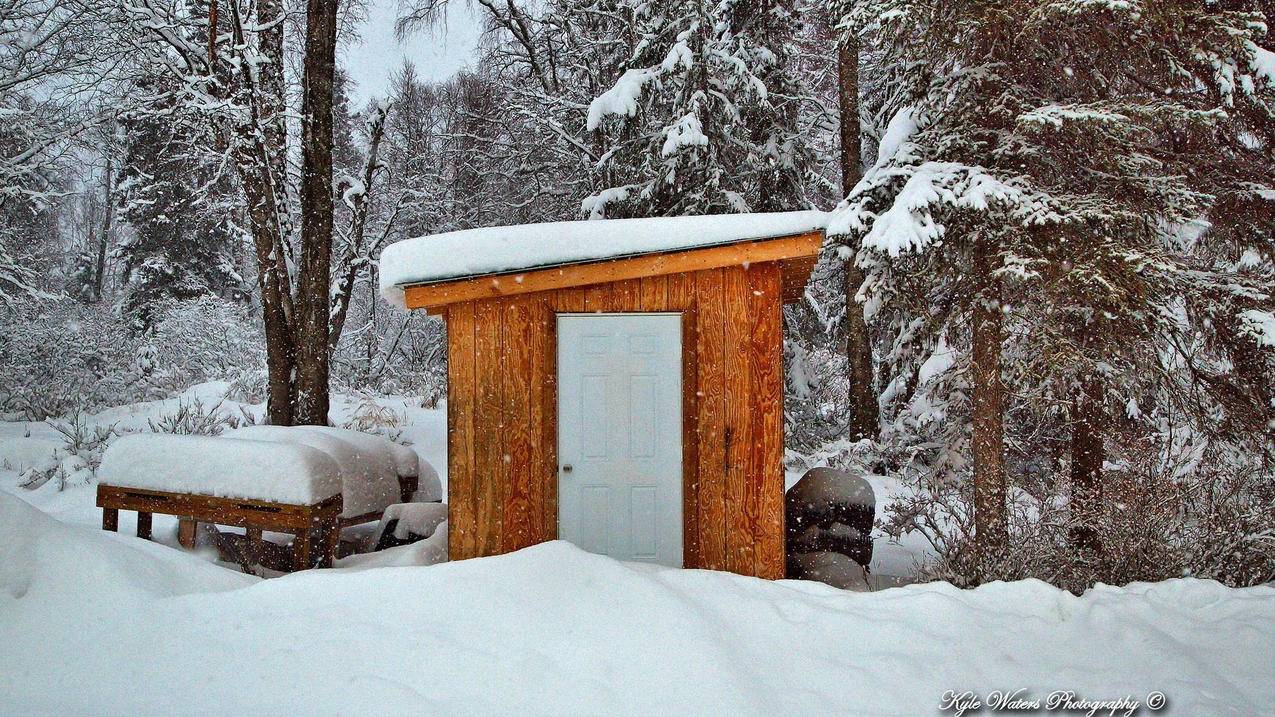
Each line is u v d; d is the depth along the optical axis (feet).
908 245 19.53
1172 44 20.74
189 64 36.83
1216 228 24.88
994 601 16.30
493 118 68.23
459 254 18.66
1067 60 21.01
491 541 19.15
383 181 78.54
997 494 21.07
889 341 44.75
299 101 42.83
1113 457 25.43
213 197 44.96
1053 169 21.39
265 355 67.82
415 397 60.90
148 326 71.72
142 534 21.03
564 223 19.34
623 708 11.21
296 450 19.60
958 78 21.43
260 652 12.41
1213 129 22.74
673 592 14.46
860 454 42.16
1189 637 15.06
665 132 43.45
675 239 18.95
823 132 55.98
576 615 13.47
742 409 19.36
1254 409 23.13
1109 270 19.81
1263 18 20.63
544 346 19.35
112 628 13.00
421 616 13.50
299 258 40.22
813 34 53.62
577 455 19.45
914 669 13.04
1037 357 21.61
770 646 13.46
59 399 47.37
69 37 39.22
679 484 19.48
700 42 44.39
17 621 12.94
